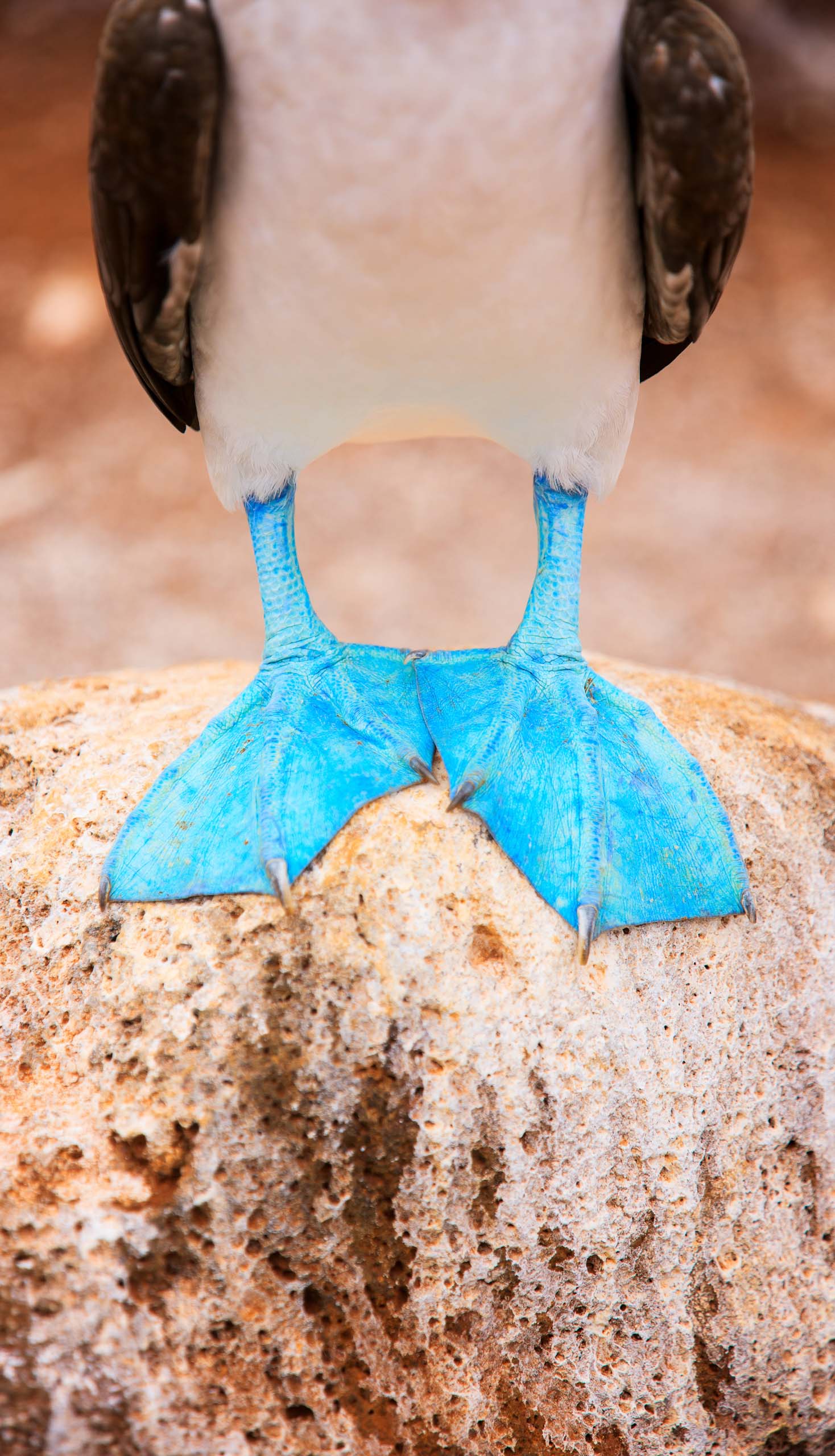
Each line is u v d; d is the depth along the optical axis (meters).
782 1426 1.25
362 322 1.21
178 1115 1.22
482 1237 1.22
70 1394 1.22
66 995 1.24
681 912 1.24
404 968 1.22
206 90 1.18
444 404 1.25
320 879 1.23
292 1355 1.22
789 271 3.44
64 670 2.32
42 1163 1.22
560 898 1.23
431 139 1.18
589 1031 1.22
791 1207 1.25
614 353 1.24
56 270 3.33
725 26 1.21
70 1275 1.21
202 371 1.24
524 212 1.19
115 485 2.83
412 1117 1.22
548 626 1.27
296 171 1.19
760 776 1.29
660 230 1.20
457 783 1.24
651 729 1.27
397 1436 1.22
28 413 3.01
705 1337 1.24
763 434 2.96
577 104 1.18
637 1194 1.23
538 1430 1.23
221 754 1.26
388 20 1.17
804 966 1.27
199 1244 1.22
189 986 1.22
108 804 1.27
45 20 4.50
